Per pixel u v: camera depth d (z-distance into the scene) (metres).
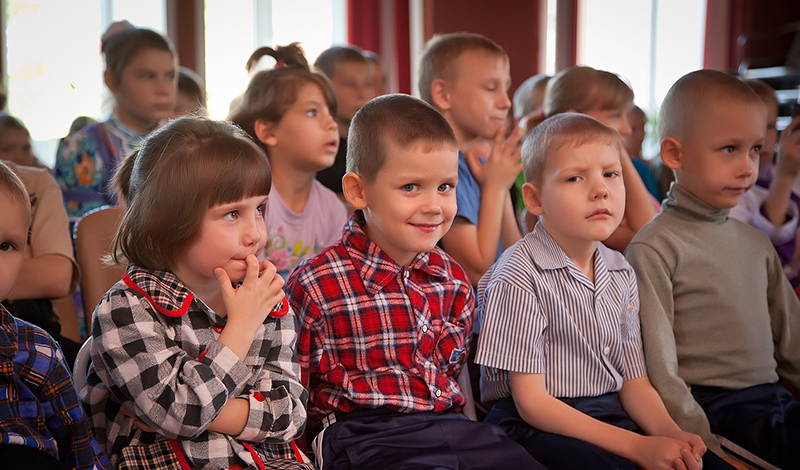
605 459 1.40
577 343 1.59
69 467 1.20
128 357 1.18
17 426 1.13
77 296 2.43
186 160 1.22
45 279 1.86
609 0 5.42
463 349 1.58
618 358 1.63
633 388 1.65
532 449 1.50
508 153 2.01
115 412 1.30
